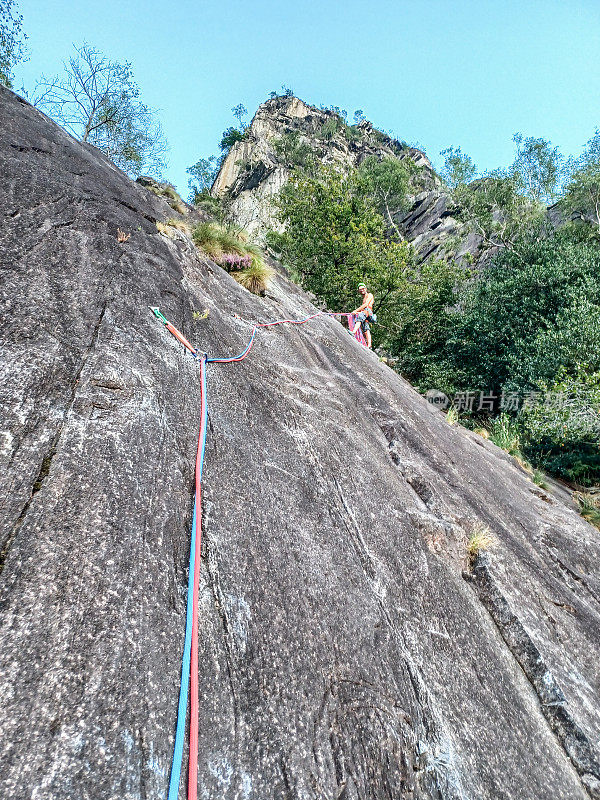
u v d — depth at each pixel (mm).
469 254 26734
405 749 2021
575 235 22266
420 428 5449
